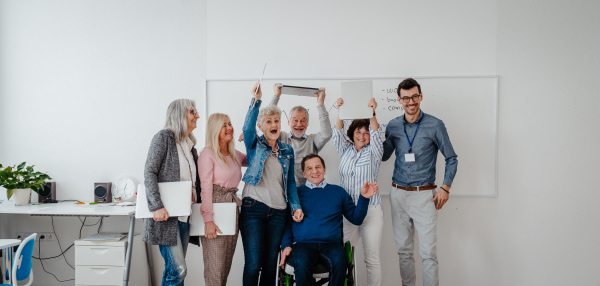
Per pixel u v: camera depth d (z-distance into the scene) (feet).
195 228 6.94
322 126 8.55
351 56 9.39
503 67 9.20
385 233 9.17
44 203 9.37
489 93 9.14
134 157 9.70
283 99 9.32
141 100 9.73
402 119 8.33
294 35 9.50
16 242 6.56
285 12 9.52
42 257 9.78
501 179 9.13
